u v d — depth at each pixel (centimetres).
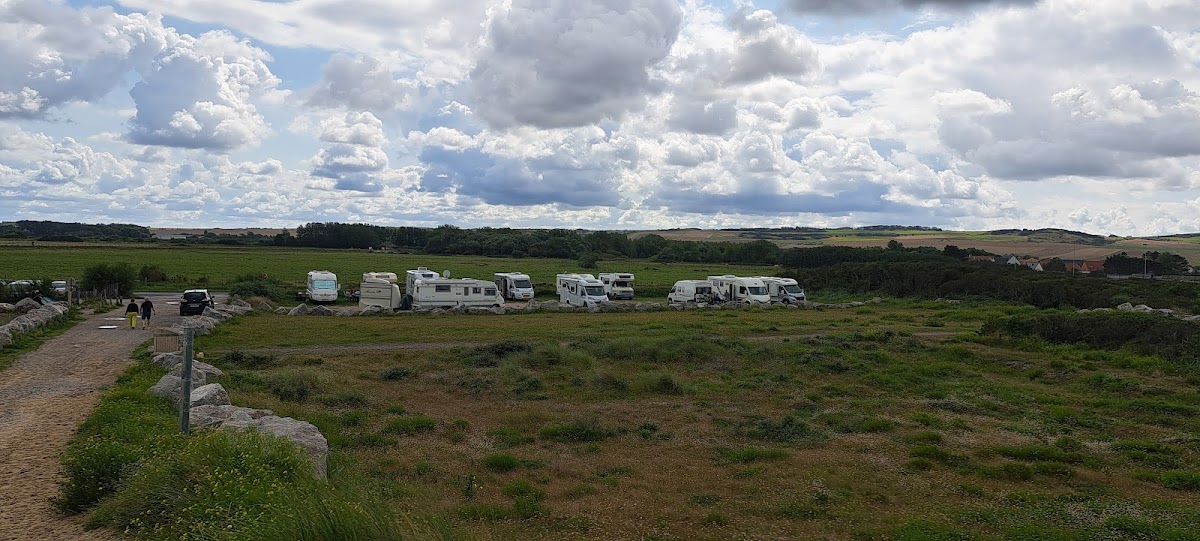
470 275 8581
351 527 720
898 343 3152
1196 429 1745
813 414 1898
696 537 992
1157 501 1147
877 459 1436
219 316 4091
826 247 11712
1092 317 3262
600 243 14162
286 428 1195
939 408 1984
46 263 8444
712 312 5047
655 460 1443
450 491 1203
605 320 4428
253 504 788
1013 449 1473
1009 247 12888
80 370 2252
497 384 2294
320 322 4175
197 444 979
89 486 938
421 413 1891
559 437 1642
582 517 1069
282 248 13825
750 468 1362
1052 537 952
